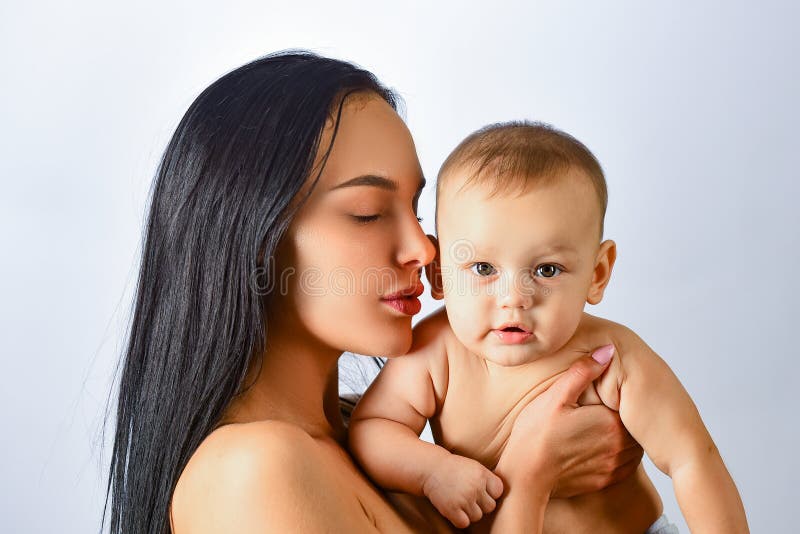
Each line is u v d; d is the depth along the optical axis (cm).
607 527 131
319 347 122
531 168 117
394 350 119
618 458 128
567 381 123
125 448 124
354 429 126
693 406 127
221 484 98
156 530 111
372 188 115
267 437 99
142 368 120
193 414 110
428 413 128
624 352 127
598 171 123
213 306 111
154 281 118
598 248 124
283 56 122
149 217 120
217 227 111
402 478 121
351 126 115
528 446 122
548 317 118
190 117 117
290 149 110
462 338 121
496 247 117
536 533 119
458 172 121
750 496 339
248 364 111
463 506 117
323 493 98
